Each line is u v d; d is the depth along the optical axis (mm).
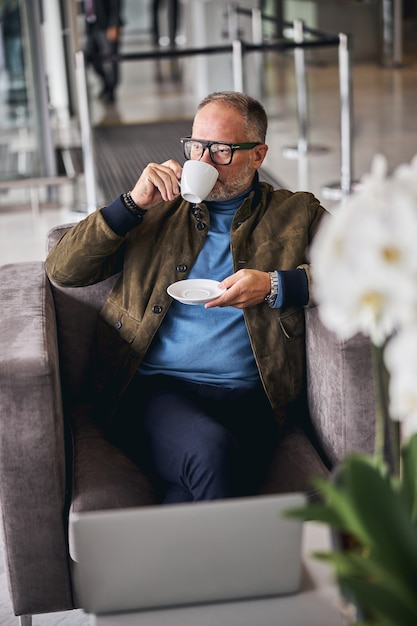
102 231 2123
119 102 9414
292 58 11523
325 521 1035
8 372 1794
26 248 4988
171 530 1377
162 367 2170
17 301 2141
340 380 1948
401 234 922
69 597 1923
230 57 8570
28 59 5453
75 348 2283
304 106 6699
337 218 981
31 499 1853
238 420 2115
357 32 11172
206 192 2133
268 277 2084
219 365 2146
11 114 5520
